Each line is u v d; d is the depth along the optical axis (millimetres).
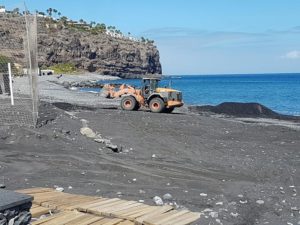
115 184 10312
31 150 13297
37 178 10383
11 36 120375
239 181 11383
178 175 11680
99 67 158875
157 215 7355
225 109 33000
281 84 112438
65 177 10680
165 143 16172
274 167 13211
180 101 27500
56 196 8375
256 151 15906
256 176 12094
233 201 9438
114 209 7551
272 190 10539
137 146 15258
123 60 172125
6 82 28312
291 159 14664
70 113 22047
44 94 40469
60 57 145500
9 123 15992
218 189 10414
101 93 41500
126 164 12531
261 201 9477
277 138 19219
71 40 150250
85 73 146125
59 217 7031
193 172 12148
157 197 9062
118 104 33438
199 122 22531
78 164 12078
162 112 27219
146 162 13008
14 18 131125
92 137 15703
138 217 7168
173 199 9273
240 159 14266
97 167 11945
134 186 10242
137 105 27656
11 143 13930
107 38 170750
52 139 14586
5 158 12180
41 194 8500
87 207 7574
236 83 122250
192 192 9984
